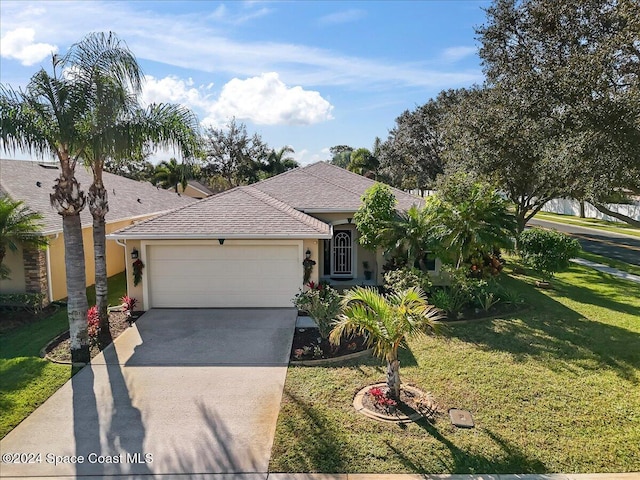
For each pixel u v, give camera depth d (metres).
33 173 20.00
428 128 54.25
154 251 13.83
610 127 10.28
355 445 6.62
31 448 6.59
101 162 11.09
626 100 10.20
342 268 18.38
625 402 7.94
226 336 11.41
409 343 10.88
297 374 9.15
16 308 14.00
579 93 10.91
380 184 16.23
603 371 9.27
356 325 7.72
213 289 14.01
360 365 9.61
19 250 14.12
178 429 7.09
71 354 10.08
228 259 13.89
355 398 8.10
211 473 6.03
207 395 8.25
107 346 10.74
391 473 6.02
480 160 18.98
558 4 14.27
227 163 54.44
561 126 12.41
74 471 6.09
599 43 12.74
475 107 20.36
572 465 6.16
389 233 14.94
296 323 12.48
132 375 9.12
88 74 9.67
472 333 11.63
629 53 11.29
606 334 11.56
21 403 7.92
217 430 7.05
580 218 46.97
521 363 9.66
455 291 13.39
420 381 8.77
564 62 13.45
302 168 23.41
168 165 47.81
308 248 13.81
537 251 16.66
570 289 16.92
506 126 15.94
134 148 10.34
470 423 7.20
